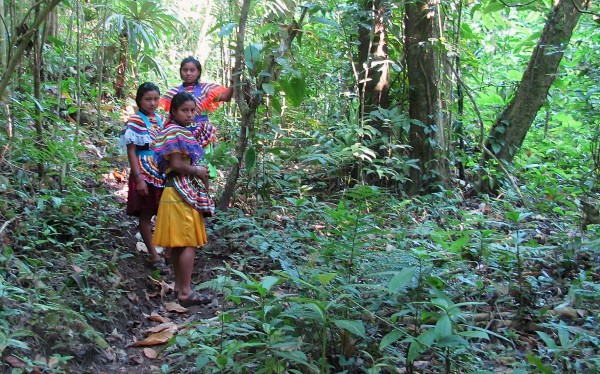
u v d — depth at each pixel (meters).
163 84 10.93
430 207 5.84
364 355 3.15
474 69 8.22
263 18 6.85
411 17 6.75
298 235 4.34
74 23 9.20
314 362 2.99
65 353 3.26
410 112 6.93
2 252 3.83
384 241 3.86
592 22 7.70
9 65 3.60
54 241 4.19
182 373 3.24
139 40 9.04
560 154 7.98
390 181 6.93
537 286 4.03
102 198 5.26
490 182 6.56
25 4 6.46
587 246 4.52
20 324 3.18
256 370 3.01
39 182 4.98
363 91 6.62
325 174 7.18
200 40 11.84
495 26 9.30
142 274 4.68
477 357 3.17
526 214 4.02
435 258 3.87
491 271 4.26
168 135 4.11
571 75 7.90
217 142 7.38
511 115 7.12
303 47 8.26
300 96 5.48
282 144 7.04
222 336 3.00
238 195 6.17
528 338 3.49
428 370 3.09
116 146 6.84
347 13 6.74
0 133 5.06
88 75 8.49
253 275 4.45
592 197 6.11
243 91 5.73
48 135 5.47
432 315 2.87
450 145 7.00
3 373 2.85
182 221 4.15
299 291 3.83
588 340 3.20
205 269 4.73
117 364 3.43
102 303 3.77
